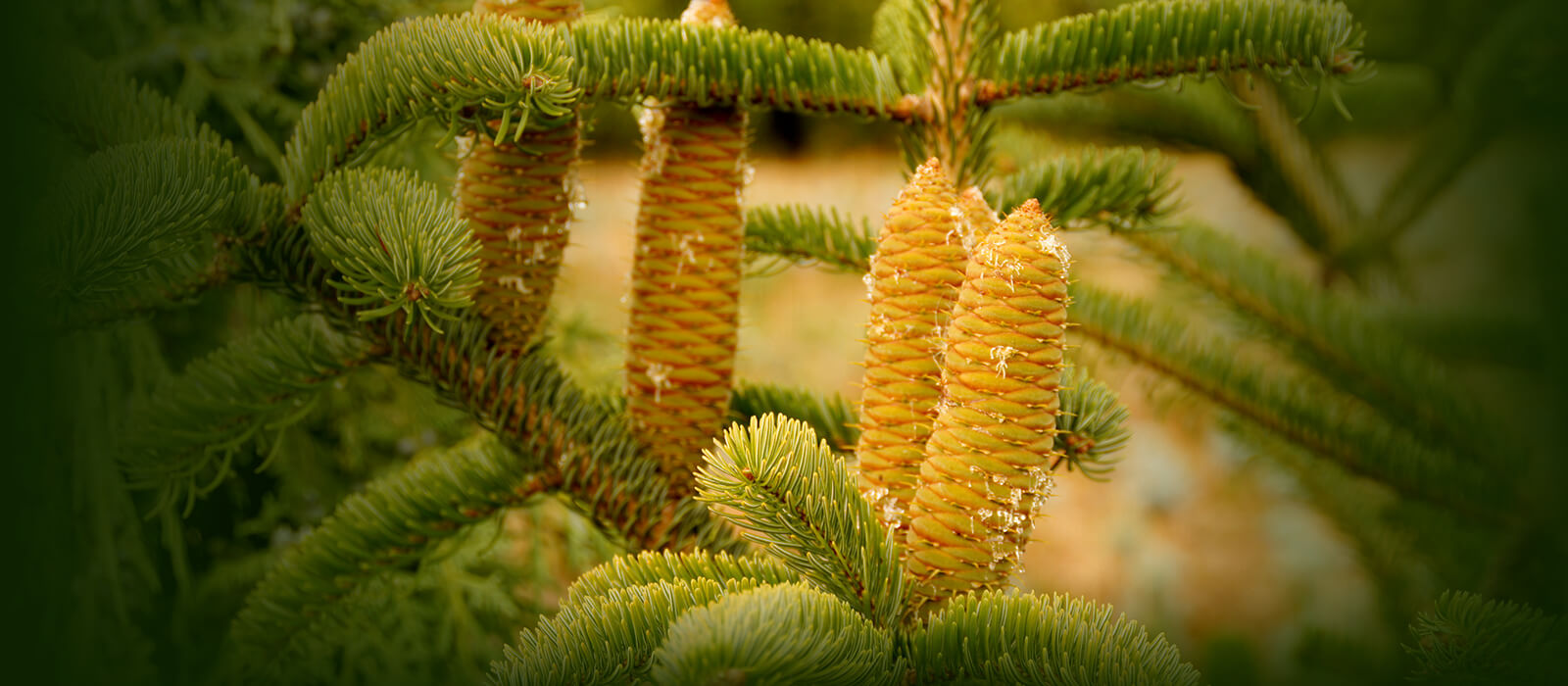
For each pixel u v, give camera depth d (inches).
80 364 52.6
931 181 36.0
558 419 39.9
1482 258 62.2
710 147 39.3
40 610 44.9
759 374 143.8
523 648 34.6
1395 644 57.3
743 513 34.6
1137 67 40.8
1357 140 77.5
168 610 63.6
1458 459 53.1
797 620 32.9
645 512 39.7
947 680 34.3
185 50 63.1
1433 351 58.6
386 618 62.6
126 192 35.8
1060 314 34.7
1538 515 50.2
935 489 34.9
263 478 68.0
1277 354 61.2
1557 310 52.1
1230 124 62.1
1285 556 111.0
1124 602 108.0
